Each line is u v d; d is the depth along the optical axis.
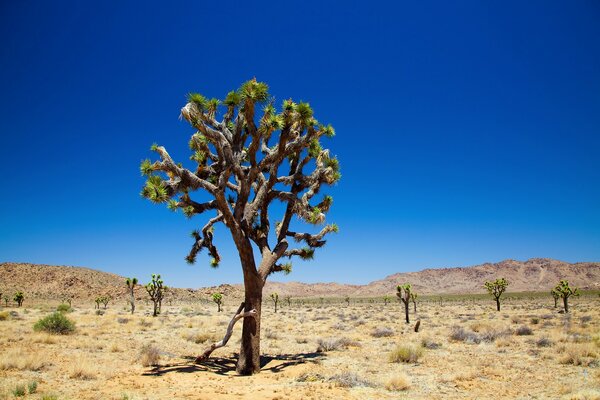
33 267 109.94
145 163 11.85
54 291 96.62
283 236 14.29
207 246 14.95
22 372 11.65
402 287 35.19
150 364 13.60
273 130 12.20
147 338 21.81
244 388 10.23
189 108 11.54
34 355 13.16
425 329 27.94
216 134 11.98
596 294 120.44
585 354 14.27
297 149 13.34
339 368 13.07
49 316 22.03
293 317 45.88
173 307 72.12
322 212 14.59
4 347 15.73
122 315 40.19
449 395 9.66
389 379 10.52
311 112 12.53
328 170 14.39
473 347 18.05
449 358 15.11
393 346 19.03
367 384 10.59
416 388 10.40
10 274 103.19
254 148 12.55
